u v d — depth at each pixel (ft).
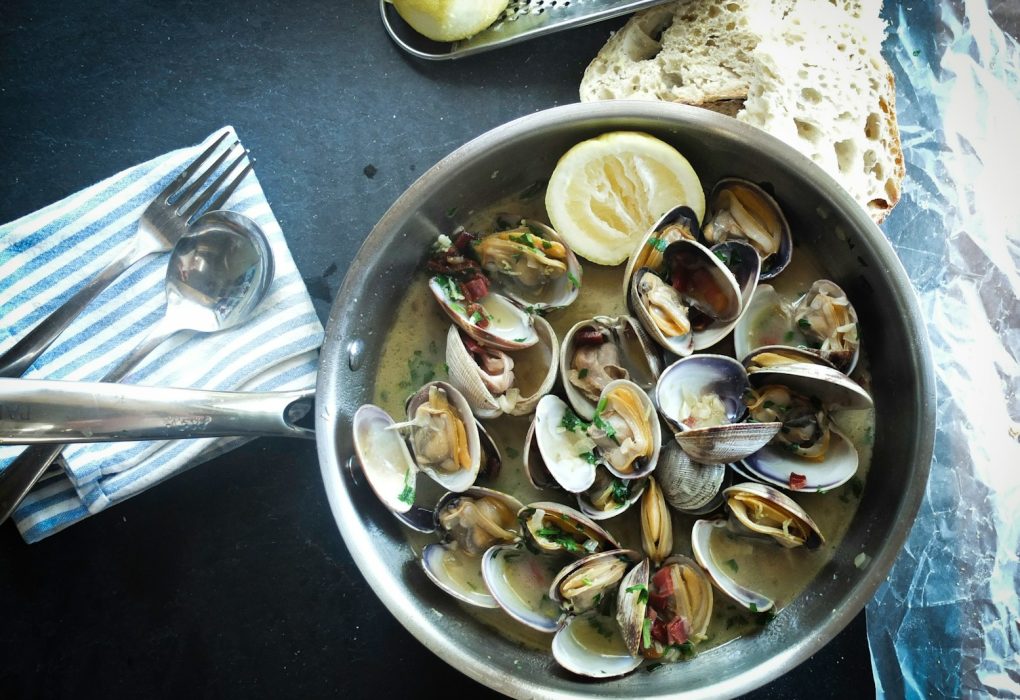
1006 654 1.53
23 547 1.52
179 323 1.44
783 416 1.42
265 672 1.53
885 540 1.32
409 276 1.47
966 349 1.56
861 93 1.46
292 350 1.47
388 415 1.44
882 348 1.39
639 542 1.44
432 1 1.44
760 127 1.46
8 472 1.37
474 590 1.41
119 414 1.25
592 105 1.33
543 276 1.46
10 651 1.51
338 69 1.57
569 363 1.44
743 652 1.38
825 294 1.41
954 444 1.55
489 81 1.57
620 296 1.49
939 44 1.58
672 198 1.43
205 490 1.53
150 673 1.53
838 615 1.32
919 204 1.58
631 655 1.36
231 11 1.57
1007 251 1.57
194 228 1.45
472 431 1.40
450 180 1.35
